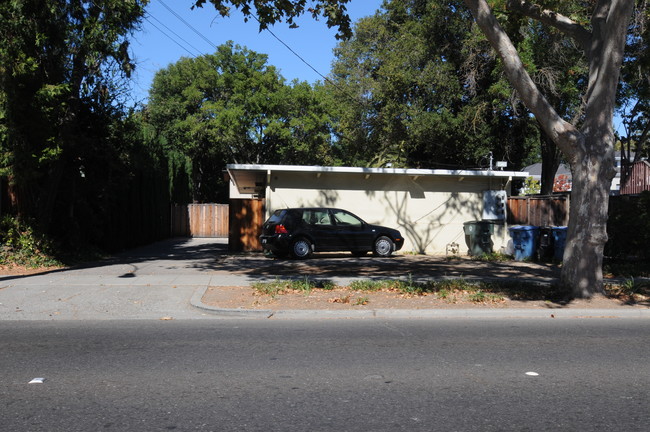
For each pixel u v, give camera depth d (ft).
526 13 35.78
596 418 14.88
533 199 62.85
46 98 42.27
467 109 80.02
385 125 91.97
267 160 141.38
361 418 14.76
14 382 17.80
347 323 28.14
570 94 71.41
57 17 44.83
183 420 14.57
